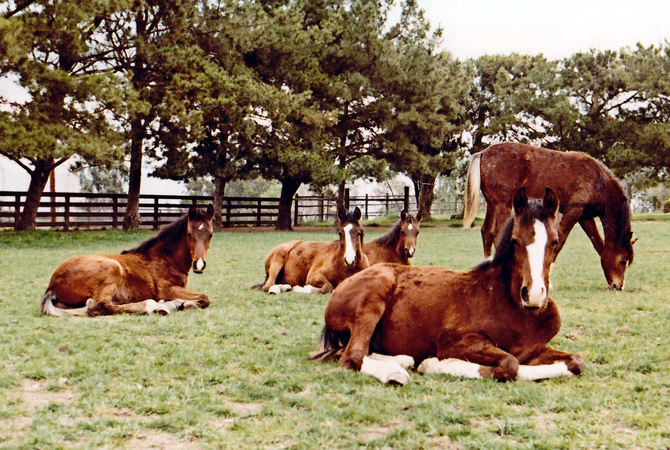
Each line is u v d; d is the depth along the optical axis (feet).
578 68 144.46
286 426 13.10
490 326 16.62
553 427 13.08
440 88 125.49
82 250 62.44
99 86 69.77
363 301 17.42
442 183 229.86
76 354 19.35
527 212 16.01
